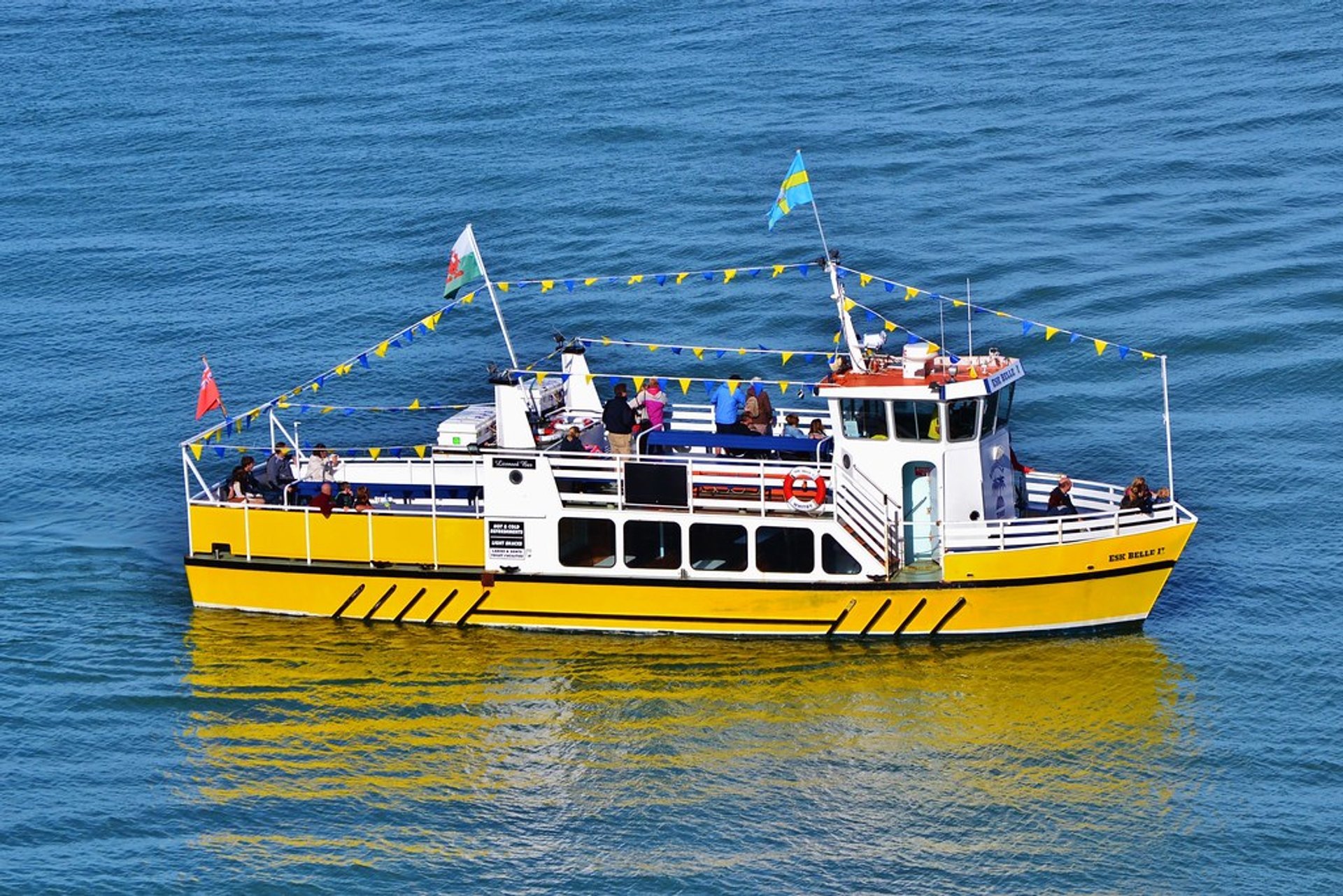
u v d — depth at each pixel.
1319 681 142.00
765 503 147.88
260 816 128.88
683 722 138.75
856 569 147.88
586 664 147.00
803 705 140.62
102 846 125.44
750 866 122.50
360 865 123.31
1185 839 124.25
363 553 153.00
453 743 136.88
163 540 170.75
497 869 122.88
